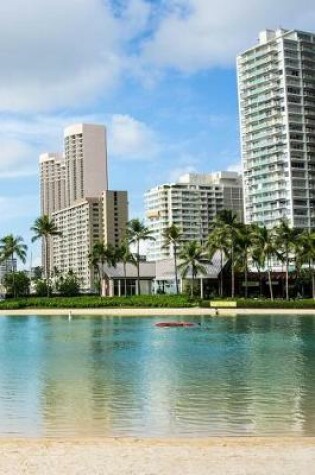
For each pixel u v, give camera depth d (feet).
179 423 77.61
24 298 446.19
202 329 243.19
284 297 505.25
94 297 422.82
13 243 500.74
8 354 166.91
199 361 145.59
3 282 635.66
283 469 49.80
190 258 424.05
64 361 149.38
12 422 79.10
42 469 50.49
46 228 492.95
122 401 93.25
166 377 119.34
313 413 83.05
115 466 51.26
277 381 112.47
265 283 504.84
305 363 139.64
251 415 81.97
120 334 228.63
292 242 417.28
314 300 367.25
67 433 72.90
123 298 406.21
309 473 48.70
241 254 448.65
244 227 424.05
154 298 397.60
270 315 322.34
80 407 88.69
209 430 73.67
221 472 49.03
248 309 348.59
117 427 75.82
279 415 81.87
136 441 62.44
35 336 225.56
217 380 114.42
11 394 100.48
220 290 475.31
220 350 169.89
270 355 156.46
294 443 60.13
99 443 61.21
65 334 232.94
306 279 499.92
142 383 111.65
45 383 112.78
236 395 97.55
